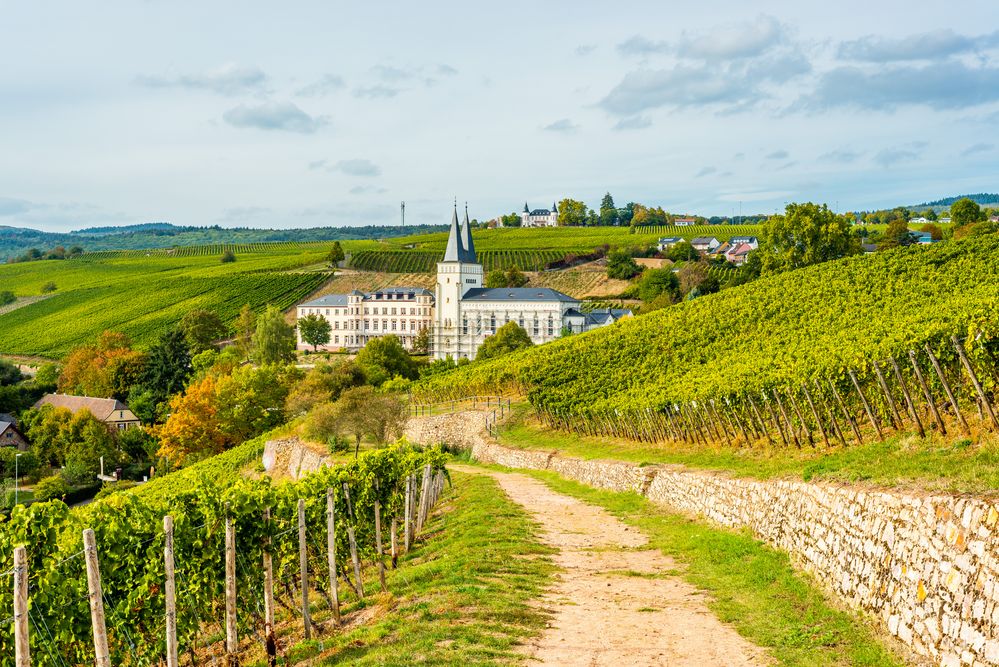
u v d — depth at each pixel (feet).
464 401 236.84
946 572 40.55
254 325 507.30
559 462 147.54
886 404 80.74
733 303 205.36
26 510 41.55
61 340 544.21
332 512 54.03
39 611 40.42
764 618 50.29
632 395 146.20
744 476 81.05
